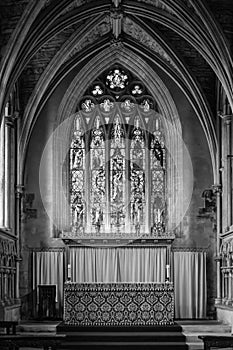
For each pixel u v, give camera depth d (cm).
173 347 2573
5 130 3139
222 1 2702
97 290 2900
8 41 2658
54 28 2919
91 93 3453
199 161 3334
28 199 3303
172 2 2794
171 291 2898
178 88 3384
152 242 3247
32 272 3259
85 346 2570
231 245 3000
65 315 2897
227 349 2433
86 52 3331
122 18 3111
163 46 3181
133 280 3250
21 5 2645
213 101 3281
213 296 3256
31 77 3256
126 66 3438
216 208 3281
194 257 3266
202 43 2867
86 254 3259
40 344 1969
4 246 2953
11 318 3012
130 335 2686
